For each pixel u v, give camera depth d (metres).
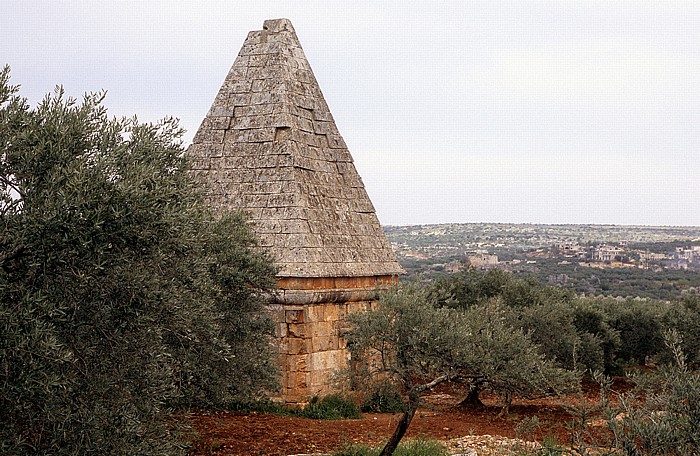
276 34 27.95
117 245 11.36
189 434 17.20
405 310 15.12
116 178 11.58
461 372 15.34
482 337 15.41
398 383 15.73
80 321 11.34
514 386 16.22
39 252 10.69
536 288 36.31
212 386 18.30
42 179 11.38
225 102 27.38
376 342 15.48
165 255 12.57
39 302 10.55
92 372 11.58
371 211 28.88
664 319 35.91
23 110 11.91
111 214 10.95
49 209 10.63
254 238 21.55
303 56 28.73
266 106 26.81
